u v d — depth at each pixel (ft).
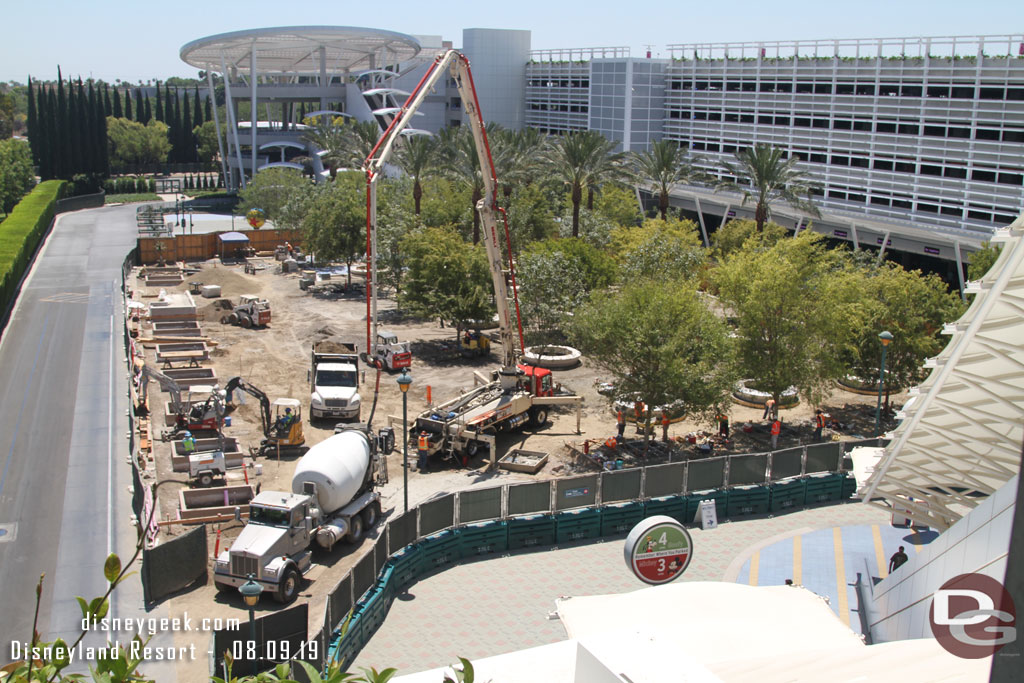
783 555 106.93
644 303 137.08
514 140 326.24
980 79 255.09
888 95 287.89
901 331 155.12
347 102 514.68
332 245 258.16
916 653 47.19
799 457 124.98
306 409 156.76
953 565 66.13
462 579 99.30
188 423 138.72
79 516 110.52
